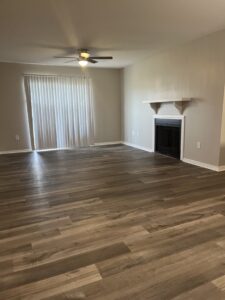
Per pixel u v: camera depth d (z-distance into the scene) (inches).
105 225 94.0
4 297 59.6
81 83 270.2
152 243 81.3
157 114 226.7
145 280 64.3
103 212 105.5
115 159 210.5
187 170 169.8
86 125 280.2
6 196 126.3
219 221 95.5
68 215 103.3
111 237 85.5
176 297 58.6
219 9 117.8
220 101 157.2
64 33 150.5
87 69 271.6
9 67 237.9
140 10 118.0
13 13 118.7
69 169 179.0
